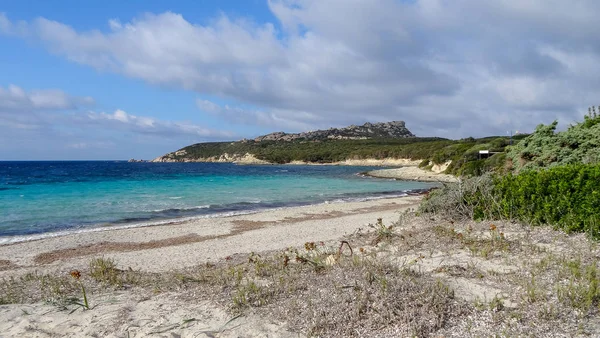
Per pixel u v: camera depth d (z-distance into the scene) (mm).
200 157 189875
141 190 32031
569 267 5379
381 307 4375
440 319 4141
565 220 7762
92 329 4492
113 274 6938
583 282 4793
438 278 5355
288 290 5305
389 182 46219
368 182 46062
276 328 4316
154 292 5816
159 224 16469
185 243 12648
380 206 22406
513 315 4121
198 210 21062
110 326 4535
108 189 32500
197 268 8039
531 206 8609
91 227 15914
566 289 4605
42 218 17859
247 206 23188
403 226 10531
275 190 33938
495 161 38062
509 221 8898
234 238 13141
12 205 21734
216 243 12305
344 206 22516
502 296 4715
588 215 7410
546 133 14125
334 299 4699
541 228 8008
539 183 8578
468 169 41406
